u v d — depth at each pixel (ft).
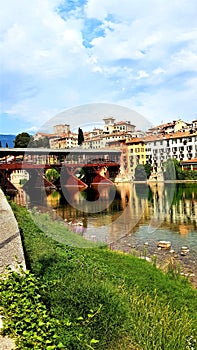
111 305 17.56
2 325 14.43
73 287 18.65
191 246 49.08
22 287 17.26
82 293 17.97
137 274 29.53
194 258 42.96
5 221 38.81
